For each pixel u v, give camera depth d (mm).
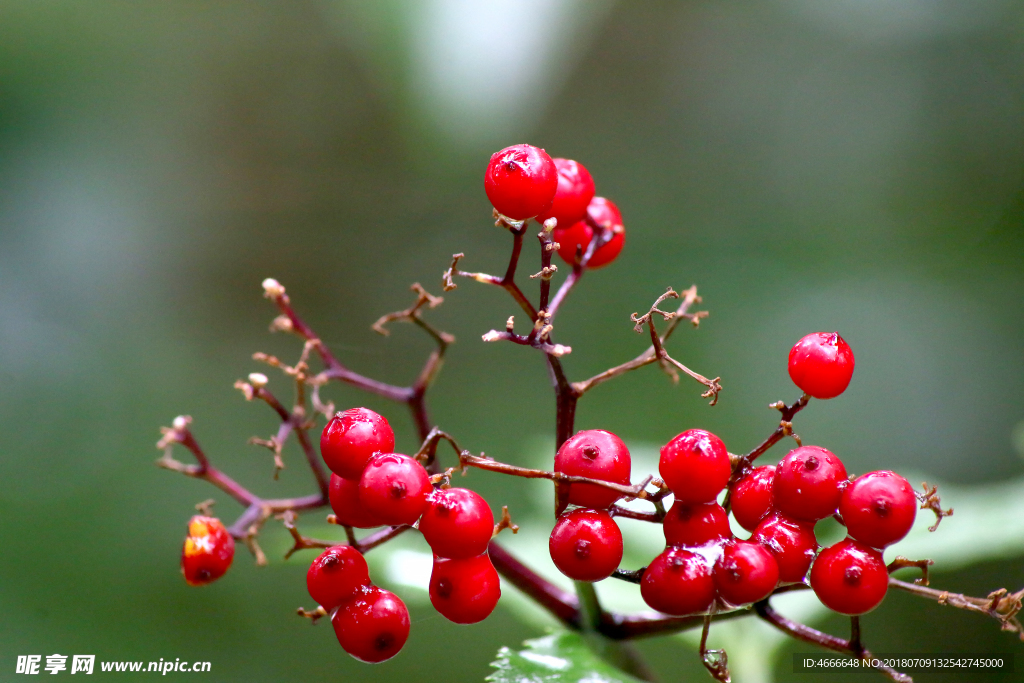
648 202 1102
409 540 549
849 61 1080
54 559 750
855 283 1021
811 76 1086
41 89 1001
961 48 1028
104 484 827
